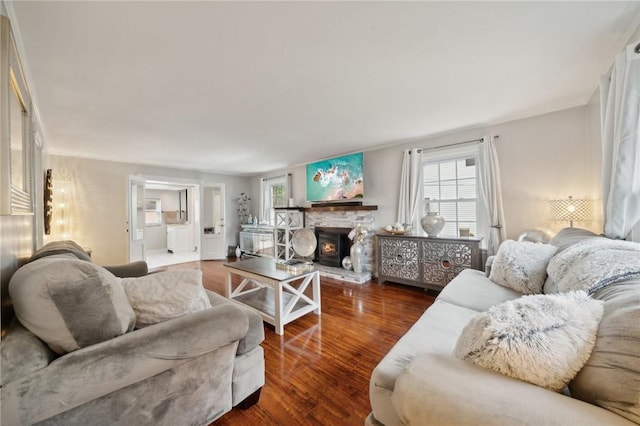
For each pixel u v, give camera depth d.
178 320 1.17
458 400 0.65
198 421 1.23
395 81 2.09
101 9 1.28
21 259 1.48
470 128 3.31
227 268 2.97
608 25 1.49
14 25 1.35
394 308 2.96
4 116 1.00
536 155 2.90
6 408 0.77
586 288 1.16
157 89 2.13
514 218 3.06
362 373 1.81
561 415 0.56
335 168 4.60
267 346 2.17
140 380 1.03
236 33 1.49
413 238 3.55
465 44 1.64
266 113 2.70
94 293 1.00
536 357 0.70
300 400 1.56
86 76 1.91
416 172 3.78
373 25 1.45
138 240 4.79
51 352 0.95
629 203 1.64
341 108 2.61
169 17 1.35
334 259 4.61
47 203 3.58
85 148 3.92
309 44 1.61
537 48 1.70
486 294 1.89
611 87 1.76
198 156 4.64
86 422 0.93
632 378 0.57
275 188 6.39
